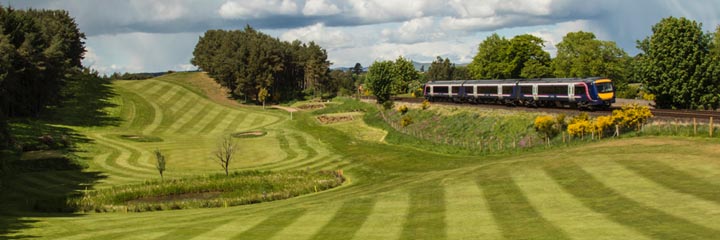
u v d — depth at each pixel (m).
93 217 35.38
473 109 78.62
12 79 74.19
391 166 58.06
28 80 85.38
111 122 97.81
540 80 73.56
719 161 31.98
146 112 111.19
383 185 43.06
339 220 27.81
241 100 154.12
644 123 50.62
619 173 32.09
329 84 188.00
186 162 64.81
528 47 118.69
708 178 28.30
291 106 145.00
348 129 93.56
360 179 52.84
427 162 57.72
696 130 44.44
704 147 37.19
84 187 49.91
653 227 20.52
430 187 35.81
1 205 40.91
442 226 24.39
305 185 48.22
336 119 107.56
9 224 31.41
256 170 58.69
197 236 25.69
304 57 184.75
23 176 52.91
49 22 126.12
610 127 52.84
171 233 26.75
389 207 30.48
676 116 52.75
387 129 89.56
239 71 153.12
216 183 48.97
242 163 64.56
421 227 24.58
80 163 60.84
